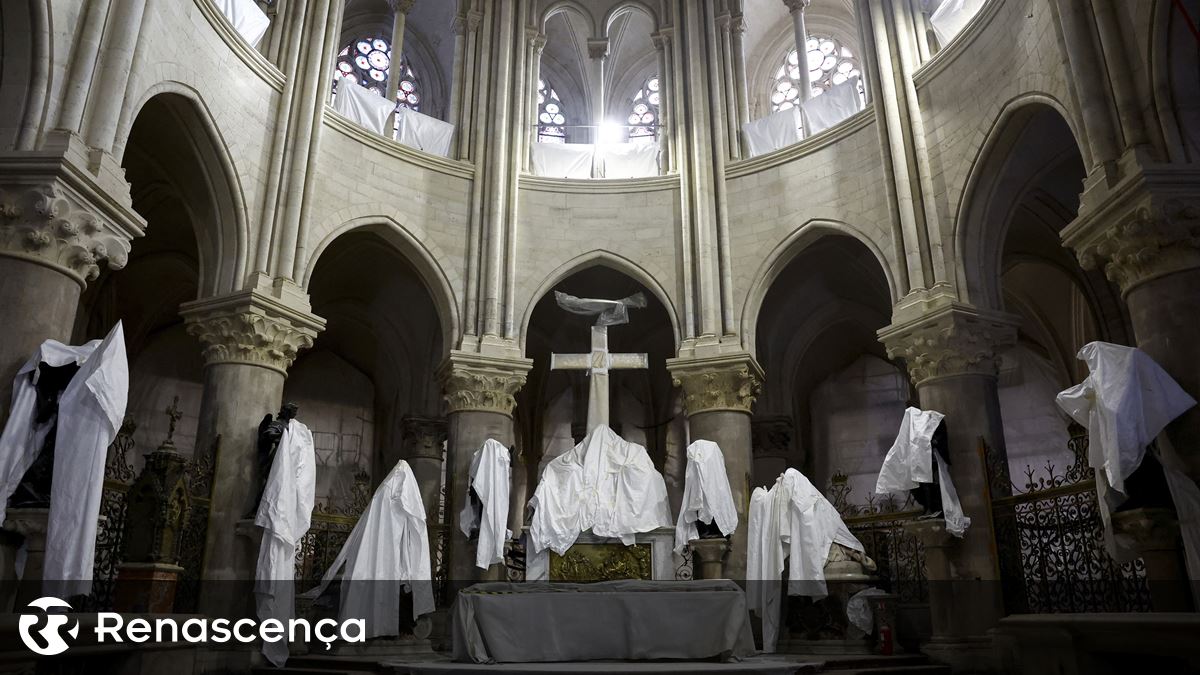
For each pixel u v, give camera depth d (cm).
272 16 1794
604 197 2155
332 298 2453
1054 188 1914
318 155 1820
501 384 1945
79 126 1093
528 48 2322
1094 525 1234
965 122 1641
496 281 2008
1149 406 988
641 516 1535
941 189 1681
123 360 952
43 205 999
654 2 2416
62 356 969
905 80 1772
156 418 2309
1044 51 1426
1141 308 1097
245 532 1437
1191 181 1070
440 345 2492
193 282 2289
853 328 2602
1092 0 1220
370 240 2200
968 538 1436
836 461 2606
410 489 1343
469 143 2139
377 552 1285
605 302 1714
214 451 1477
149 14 1256
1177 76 1120
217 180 1608
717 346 1948
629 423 2733
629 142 2719
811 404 2702
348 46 2550
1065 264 2073
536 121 2302
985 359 1562
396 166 1989
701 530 1619
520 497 2658
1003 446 1527
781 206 2020
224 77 1597
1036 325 2348
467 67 2208
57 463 897
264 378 1579
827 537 1413
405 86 2628
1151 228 1073
